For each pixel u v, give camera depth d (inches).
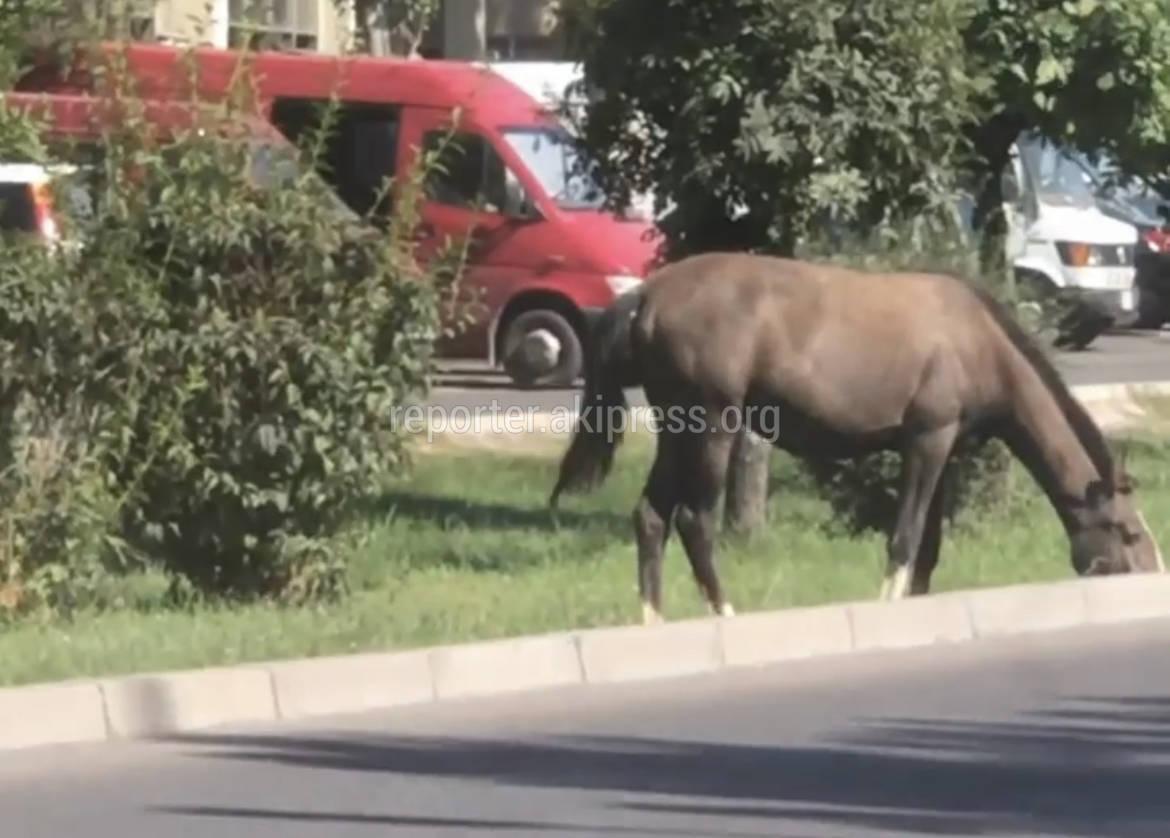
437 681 999.0
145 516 1180.5
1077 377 2352.4
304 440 1162.6
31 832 783.1
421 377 1190.9
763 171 1386.6
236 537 1181.1
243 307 1165.7
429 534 1470.2
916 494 1180.5
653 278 1173.7
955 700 999.0
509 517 1562.5
